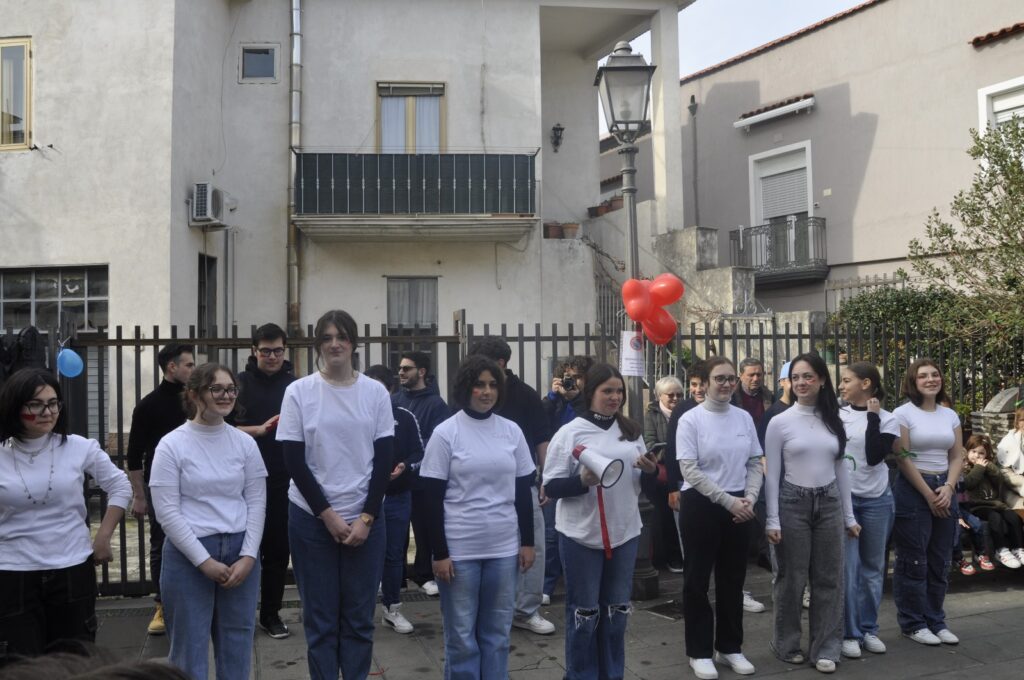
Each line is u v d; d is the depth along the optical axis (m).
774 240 17.56
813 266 16.75
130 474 5.55
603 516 4.59
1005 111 14.39
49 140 11.88
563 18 15.09
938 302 11.35
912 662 5.41
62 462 4.05
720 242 19.30
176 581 4.07
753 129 18.58
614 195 16.19
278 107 13.91
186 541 4.01
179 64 12.05
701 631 5.21
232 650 4.17
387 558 5.97
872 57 16.28
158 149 11.77
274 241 13.84
